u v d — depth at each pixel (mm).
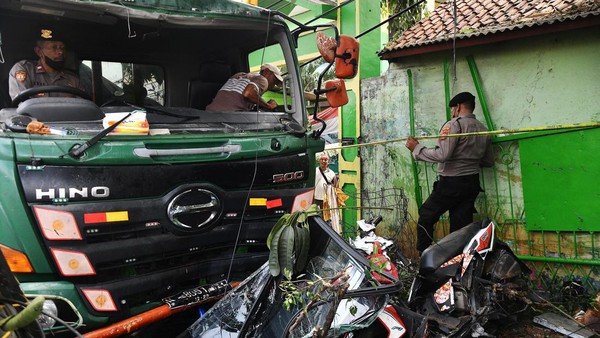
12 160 2646
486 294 3768
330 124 8312
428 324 3578
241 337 2754
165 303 3064
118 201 2896
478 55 5336
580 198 4590
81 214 2768
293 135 3656
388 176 6297
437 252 3814
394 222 6176
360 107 6633
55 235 2705
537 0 5375
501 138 5086
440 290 3758
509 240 5102
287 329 2686
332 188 6031
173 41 4266
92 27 3730
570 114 4691
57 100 3070
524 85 4996
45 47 3451
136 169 2949
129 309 2945
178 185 3090
